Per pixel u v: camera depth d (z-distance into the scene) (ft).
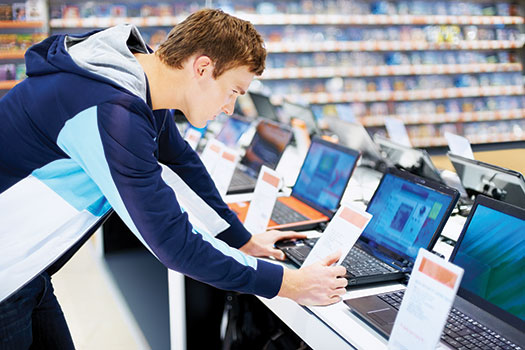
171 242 4.10
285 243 6.30
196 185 5.93
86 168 4.08
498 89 24.30
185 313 7.83
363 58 23.15
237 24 4.32
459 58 23.99
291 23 21.59
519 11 24.04
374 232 6.31
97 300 10.92
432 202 5.70
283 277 4.56
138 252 13.09
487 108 24.57
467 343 4.30
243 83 4.49
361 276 5.38
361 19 22.13
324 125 22.53
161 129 5.19
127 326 9.93
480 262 4.91
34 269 4.58
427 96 23.68
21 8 18.83
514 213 4.75
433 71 23.45
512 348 4.21
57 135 4.03
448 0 23.38
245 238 6.00
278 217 7.43
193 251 4.18
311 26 22.67
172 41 4.33
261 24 21.83
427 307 3.78
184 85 4.42
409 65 23.35
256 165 9.95
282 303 5.38
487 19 23.39
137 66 4.27
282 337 7.13
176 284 7.74
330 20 21.89
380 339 4.41
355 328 4.58
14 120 4.15
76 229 4.67
